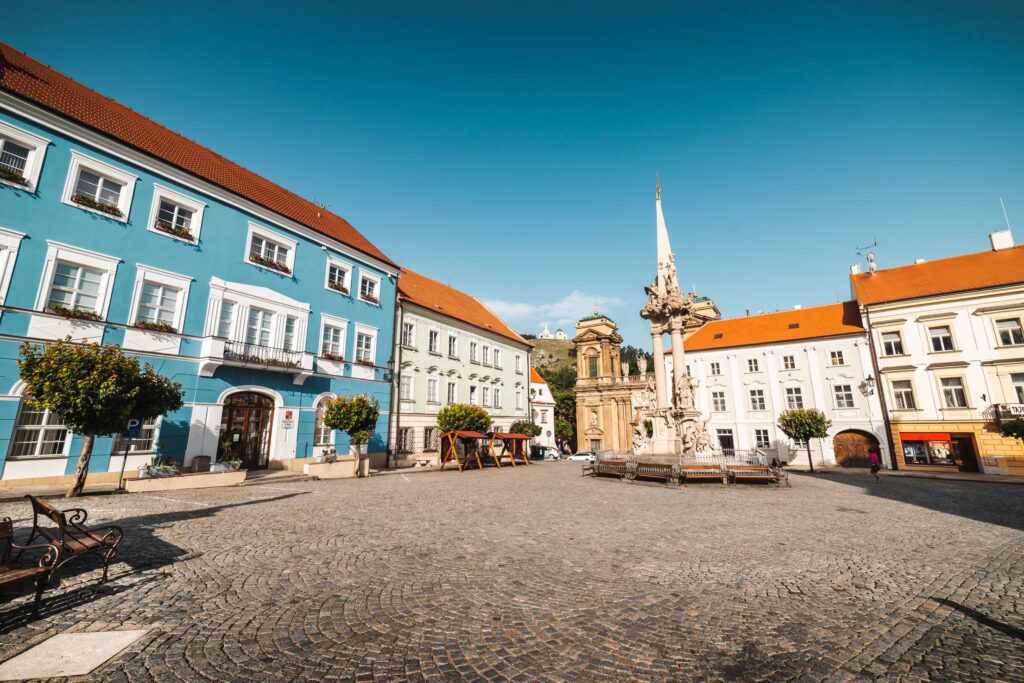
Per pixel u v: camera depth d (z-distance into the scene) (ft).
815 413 99.76
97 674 12.78
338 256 87.10
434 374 110.32
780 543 29.25
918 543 29.78
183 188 64.08
